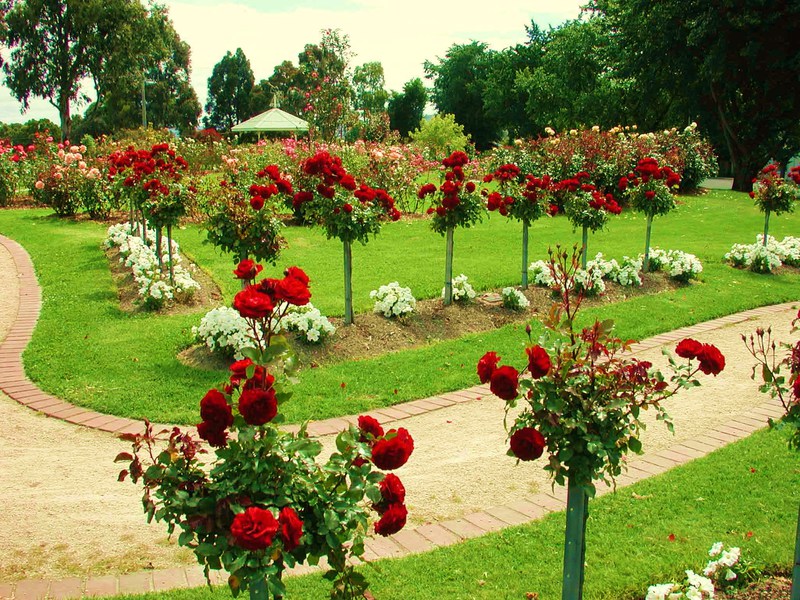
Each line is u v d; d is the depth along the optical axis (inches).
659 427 225.3
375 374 265.6
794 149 976.9
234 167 562.9
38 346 284.8
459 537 157.3
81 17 1581.0
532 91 1544.0
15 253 481.4
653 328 330.6
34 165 751.1
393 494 96.9
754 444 208.1
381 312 325.7
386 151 671.1
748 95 923.4
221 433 90.6
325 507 93.1
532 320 338.0
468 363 279.9
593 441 105.8
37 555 147.3
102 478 184.5
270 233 313.3
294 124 1309.1
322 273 420.8
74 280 399.5
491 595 132.1
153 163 375.9
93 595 132.2
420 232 572.7
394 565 143.4
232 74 3053.6
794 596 123.6
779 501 171.2
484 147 2413.9
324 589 134.7
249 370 92.4
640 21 948.6
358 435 98.6
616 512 166.1
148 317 327.9
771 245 485.7
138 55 1713.8
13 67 1630.2
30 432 212.8
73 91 1708.9
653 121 1243.2
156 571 141.9
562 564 143.6
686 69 928.9
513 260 465.4
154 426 216.1
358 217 299.6
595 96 1263.5
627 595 132.6
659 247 527.8
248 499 88.4
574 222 403.9
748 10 795.4
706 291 404.8
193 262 450.9
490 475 191.2
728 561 138.2
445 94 2475.4
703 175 875.4
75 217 653.3
